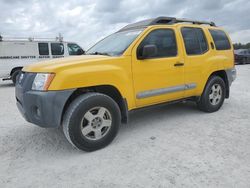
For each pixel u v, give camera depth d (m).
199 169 2.98
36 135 4.39
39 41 12.58
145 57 3.99
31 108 3.42
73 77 3.35
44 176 2.98
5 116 5.81
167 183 2.72
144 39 4.14
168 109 5.78
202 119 4.95
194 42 4.96
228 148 3.53
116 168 3.09
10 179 2.94
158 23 4.53
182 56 4.64
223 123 4.66
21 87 3.62
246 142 3.73
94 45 5.20
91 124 3.56
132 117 5.25
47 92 3.24
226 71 5.61
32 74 3.49
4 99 8.19
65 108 3.52
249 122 4.69
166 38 4.47
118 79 3.77
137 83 4.05
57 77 3.27
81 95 3.55
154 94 4.29
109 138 3.74
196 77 4.94
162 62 4.32
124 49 4.00
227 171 2.91
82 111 3.43
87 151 3.59
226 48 5.66
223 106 6.01
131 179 2.83
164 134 4.19
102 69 3.60
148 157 3.35
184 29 4.82
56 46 12.92
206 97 5.22
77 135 3.42
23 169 3.17
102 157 3.41
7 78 12.18
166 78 4.42
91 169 3.10
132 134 4.25
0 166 3.27
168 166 3.08
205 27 5.28
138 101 4.12
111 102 3.70
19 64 12.23
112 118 3.75
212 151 3.45
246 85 9.50
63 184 2.80
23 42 12.23
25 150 3.76
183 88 4.74
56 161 3.36
